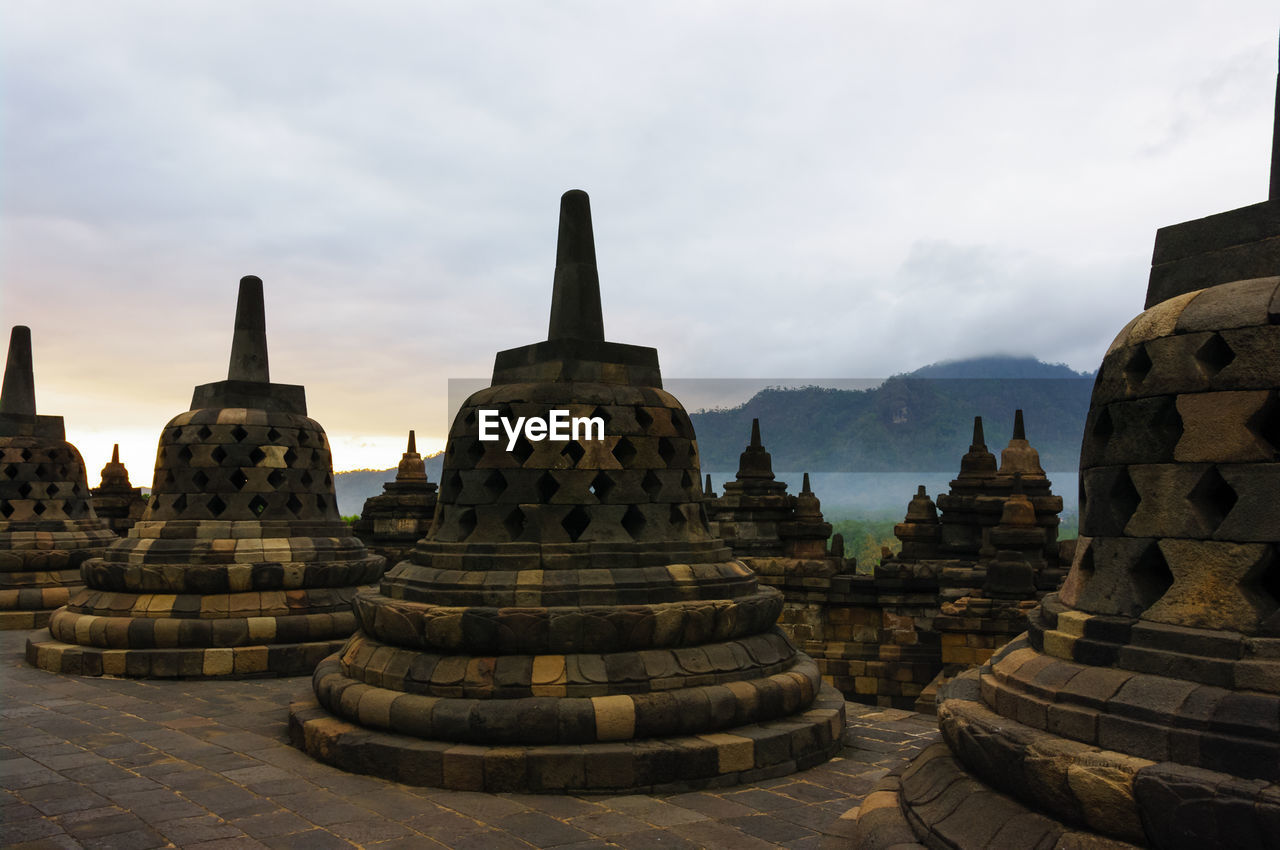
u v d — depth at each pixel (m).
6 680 13.96
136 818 7.68
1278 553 5.02
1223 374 5.38
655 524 10.40
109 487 32.62
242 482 15.91
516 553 9.76
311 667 14.78
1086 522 6.38
